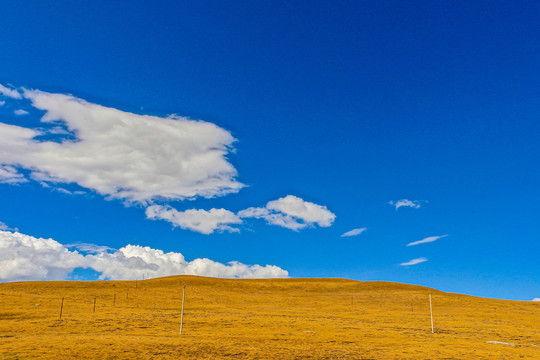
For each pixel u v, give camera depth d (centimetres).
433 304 15188
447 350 6303
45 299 12631
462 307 14538
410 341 7294
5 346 5609
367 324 9862
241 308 13688
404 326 9631
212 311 12156
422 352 6094
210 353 5556
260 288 19388
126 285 17362
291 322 9644
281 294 18100
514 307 15038
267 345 6456
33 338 6475
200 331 7894
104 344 5859
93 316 9794
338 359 5503
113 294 14862
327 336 7688
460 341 7406
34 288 15400
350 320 10688
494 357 5819
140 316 9988
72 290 15425
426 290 18875
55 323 8475
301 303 15788
